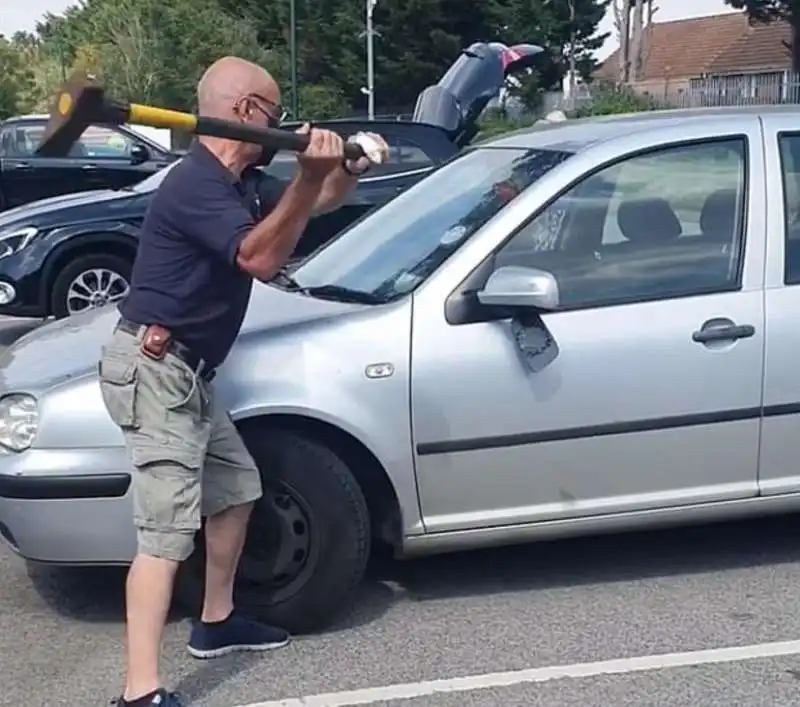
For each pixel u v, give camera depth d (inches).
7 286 392.8
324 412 174.4
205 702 160.6
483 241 184.1
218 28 1989.4
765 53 2081.7
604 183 189.6
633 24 2091.5
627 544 216.1
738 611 187.5
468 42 2049.7
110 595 197.0
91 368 174.7
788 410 189.8
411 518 181.5
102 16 2079.2
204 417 153.9
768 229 191.9
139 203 403.2
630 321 183.9
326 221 397.1
